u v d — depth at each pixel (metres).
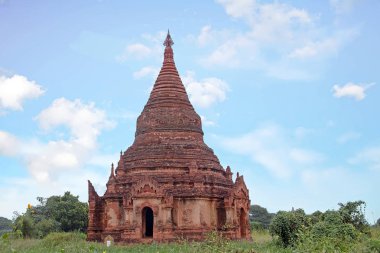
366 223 48.16
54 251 40.88
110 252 41.09
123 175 61.25
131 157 62.47
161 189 56.19
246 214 62.66
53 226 99.81
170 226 55.09
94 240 60.31
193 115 66.19
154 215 55.50
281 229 47.00
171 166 59.81
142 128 65.25
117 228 57.97
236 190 60.59
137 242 54.56
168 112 64.81
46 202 118.19
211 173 61.34
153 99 66.88
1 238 29.33
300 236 38.28
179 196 57.12
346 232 40.50
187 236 55.44
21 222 32.81
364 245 33.03
